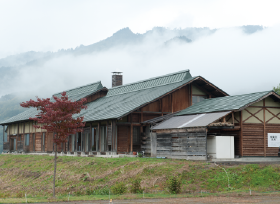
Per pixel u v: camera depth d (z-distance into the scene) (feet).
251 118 81.97
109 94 139.03
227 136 76.59
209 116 81.05
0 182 87.76
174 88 99.66
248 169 64.90
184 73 109.09
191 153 77.05
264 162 74.18
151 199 50.75
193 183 61.00
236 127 78.54
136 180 60.44
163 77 116.88
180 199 50.19
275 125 84.58
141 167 69.46
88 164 80.84
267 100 84.58
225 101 89.15
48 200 52.49
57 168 84.69
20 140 151.12
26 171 90.99
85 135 109.70
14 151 155.84
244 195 52.90
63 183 71.97
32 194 67.87
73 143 115.96
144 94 109.70
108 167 75.31
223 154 75.66
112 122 93.86
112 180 66.49
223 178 61.77
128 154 95.61
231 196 52.37
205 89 108.68
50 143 125.90
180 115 94.94
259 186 59.47
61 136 57.47
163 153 85.87
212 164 68.74
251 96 83.35
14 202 50.67
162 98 101.45
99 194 60.54
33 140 140.05
